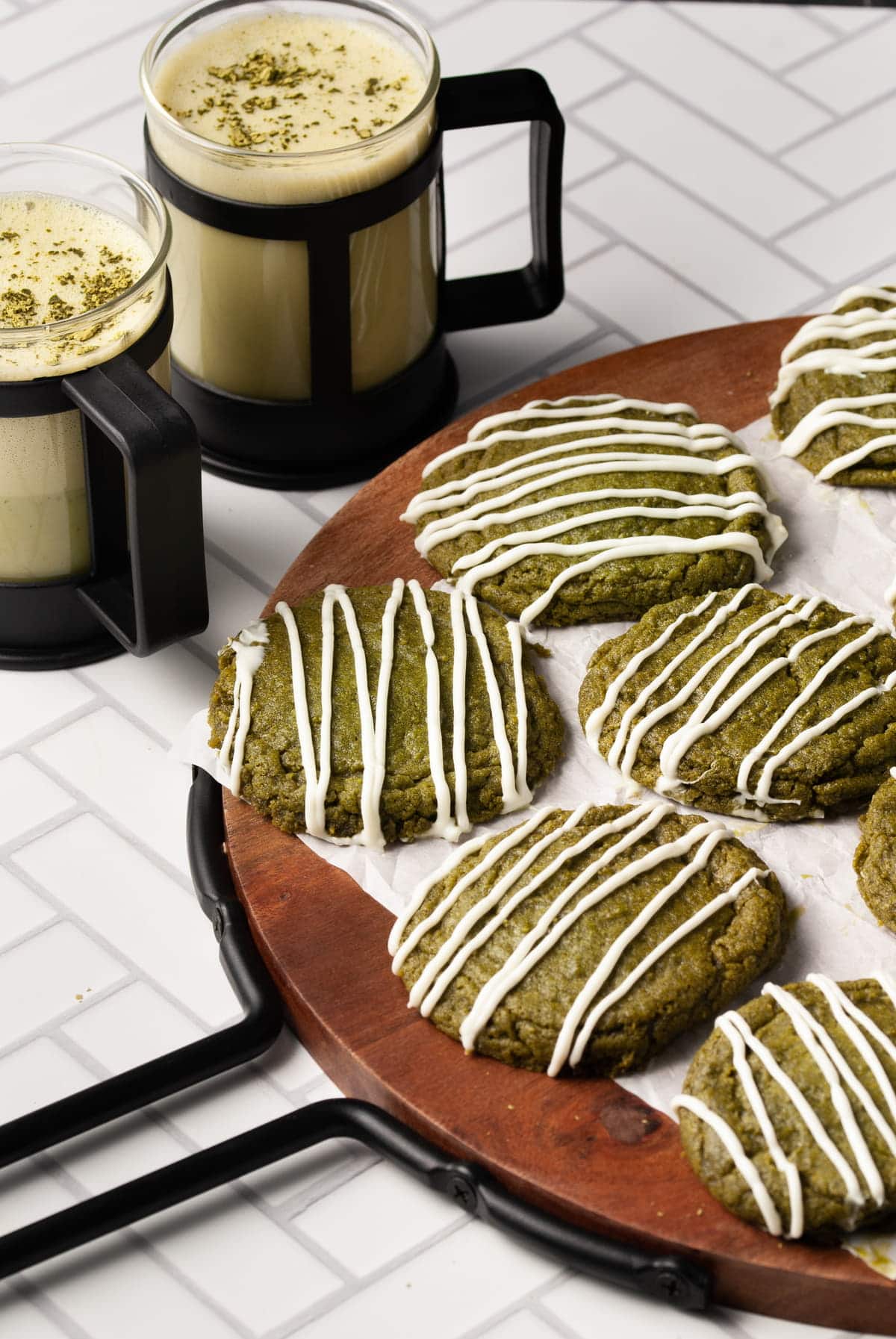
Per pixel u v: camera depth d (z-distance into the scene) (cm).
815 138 110
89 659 96
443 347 100
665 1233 83
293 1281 85
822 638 93
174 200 95
